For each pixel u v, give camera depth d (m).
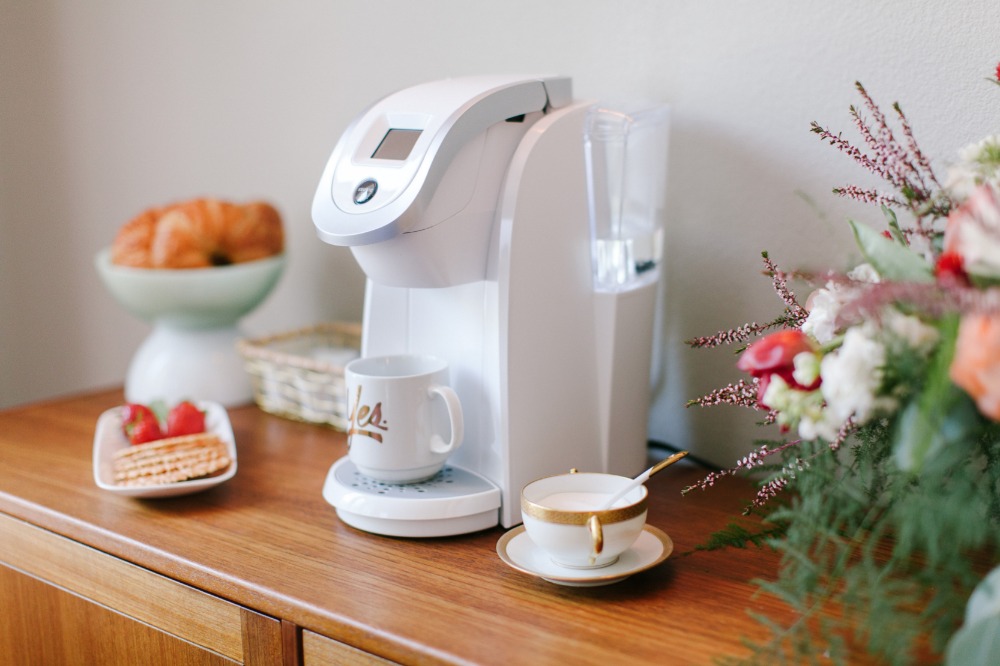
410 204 0.76
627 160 0.91
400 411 0.83
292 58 1.36
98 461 1.01
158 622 0.84
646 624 0.67
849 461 0.73
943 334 0.55
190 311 1.25
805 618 0.60
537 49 1.11
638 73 1.03
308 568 0.77
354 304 1.37
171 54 1.51
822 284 0.75
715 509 0.90
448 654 0.63
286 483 0.98
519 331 0.84
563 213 0.87
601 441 0.93
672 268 1.05
